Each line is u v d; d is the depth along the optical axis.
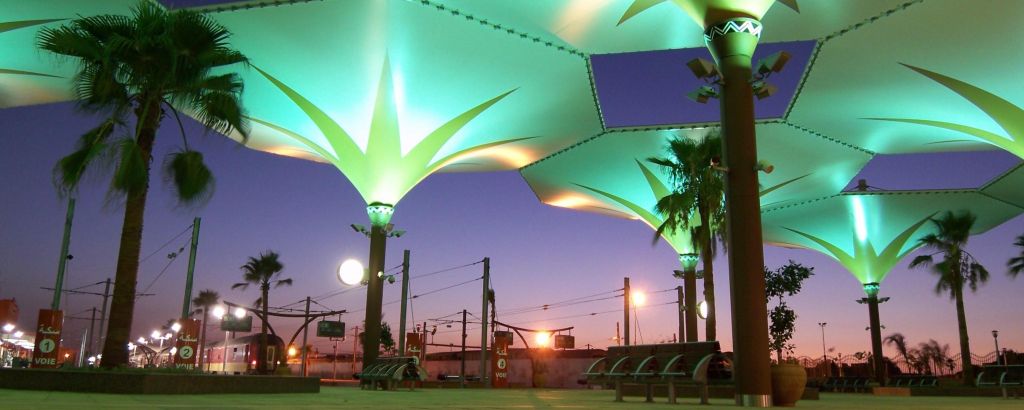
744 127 10.04
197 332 31.14
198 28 12.85
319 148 25.00
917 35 20.16
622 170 32.12
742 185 9.77
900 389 28.47
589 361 42.91
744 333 9.32
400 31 20.08
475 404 8.30
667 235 31.92
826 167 31.95
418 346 32.50
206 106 13.57
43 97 24.89
